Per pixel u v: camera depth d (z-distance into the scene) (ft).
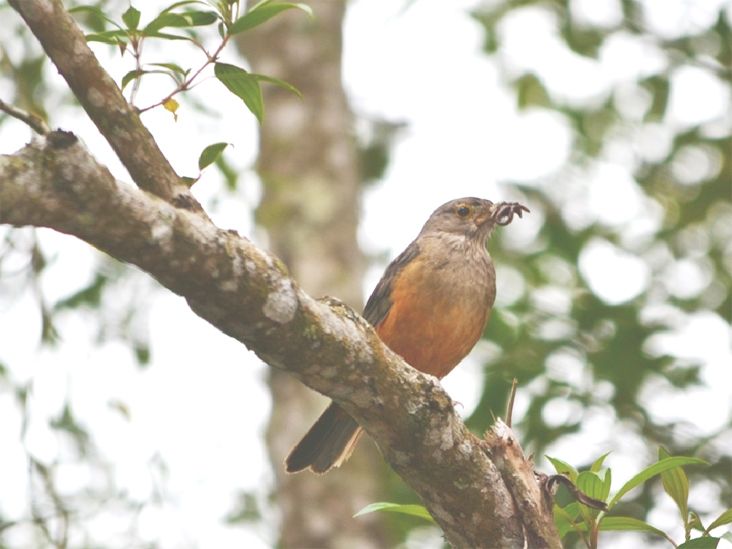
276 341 20.84
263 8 21.85
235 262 19.72
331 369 21.65
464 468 23.45
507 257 49.90
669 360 42.42
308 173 48.83
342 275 47.39
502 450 24.23
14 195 17.13
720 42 49.90
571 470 24.03
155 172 20.84
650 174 51.21
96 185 17.80
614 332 43.24
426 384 22.85
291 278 20.66
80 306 45.68
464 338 35.88
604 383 41.98
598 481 23.06
